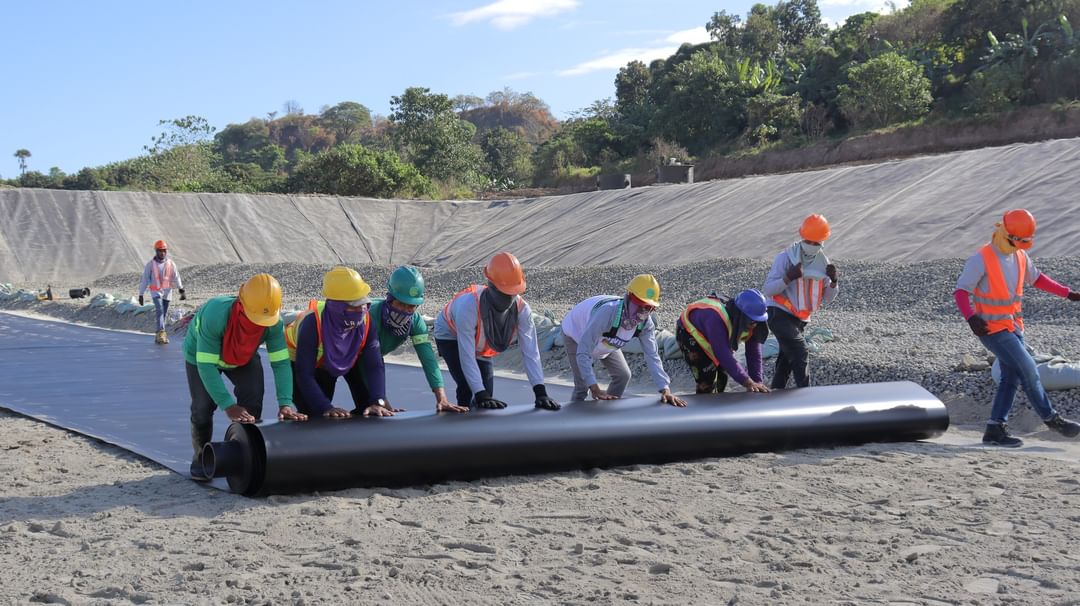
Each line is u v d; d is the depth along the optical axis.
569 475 6.14
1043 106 42.94
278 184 49.06
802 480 5.88
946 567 4.19
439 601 3.80
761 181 27.06
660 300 17.12
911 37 57.50
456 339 6.82
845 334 11.40
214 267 28.20
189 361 5.98
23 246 32.62
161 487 5.89
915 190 21.89
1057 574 4.07
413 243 36.56
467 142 65.88
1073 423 6.88
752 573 4.13
